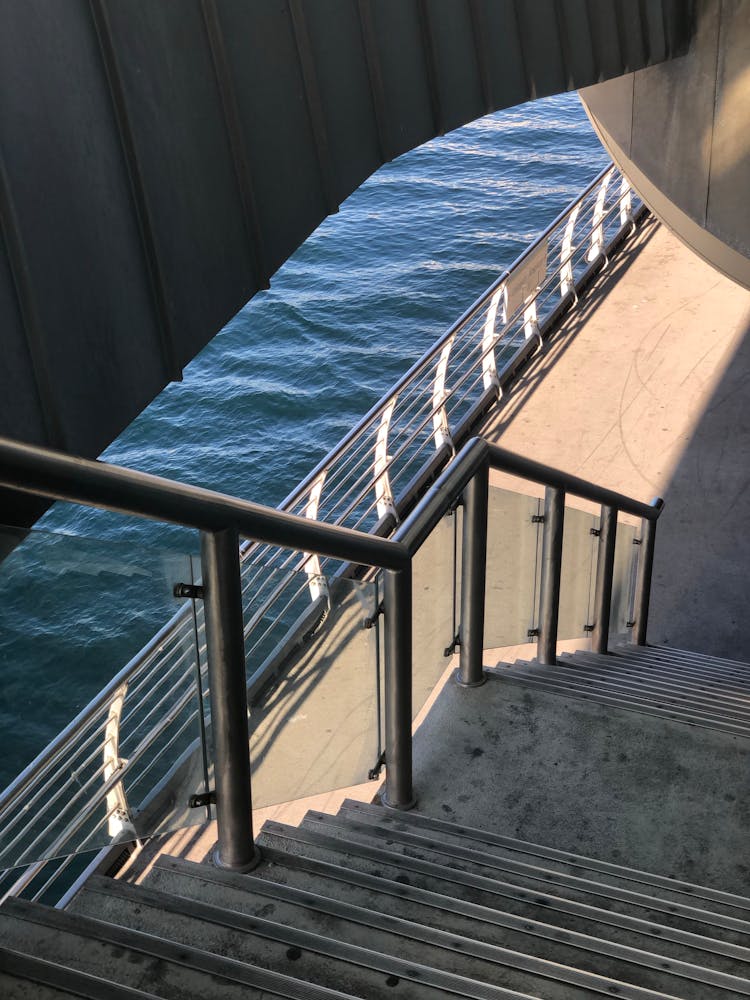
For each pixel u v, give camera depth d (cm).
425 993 173
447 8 409
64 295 248
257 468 1714
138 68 270
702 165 652
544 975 185
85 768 195
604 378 761
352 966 178
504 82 461
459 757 310
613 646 511
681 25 609
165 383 294
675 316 829
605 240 936
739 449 684
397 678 275
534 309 794
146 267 281
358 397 1869
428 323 2097
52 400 248
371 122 382
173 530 1552
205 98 298
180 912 188
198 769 224
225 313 317
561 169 2775
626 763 307
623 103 678
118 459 1719
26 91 234
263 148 326
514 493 348
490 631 371
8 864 189
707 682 426
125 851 311
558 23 489
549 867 254
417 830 271
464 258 2331
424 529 268
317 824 259
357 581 258
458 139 2992
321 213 361
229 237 315
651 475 668
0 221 230
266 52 322
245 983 163
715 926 223
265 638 235
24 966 151
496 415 729
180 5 285
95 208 258
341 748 276
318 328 2062
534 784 299
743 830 282
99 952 167
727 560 605
